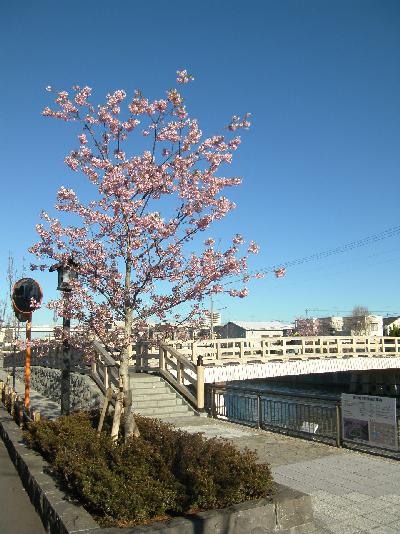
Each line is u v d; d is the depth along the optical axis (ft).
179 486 17.15
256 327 268.41
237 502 17.10
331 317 268.21
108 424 27.17
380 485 23.68
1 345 141.69
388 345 119.34
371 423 30.53
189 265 25.76
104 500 16.56
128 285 24.59
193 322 27.20
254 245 26.40
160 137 26.00
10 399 48.26
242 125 26.78
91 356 33.83
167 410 48.44
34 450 27.71
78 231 25.84
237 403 44.91
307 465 27.71
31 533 18.49
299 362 90.79
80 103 26.00
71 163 25.59
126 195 24.61
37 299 34.17
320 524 18.62
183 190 25.77
